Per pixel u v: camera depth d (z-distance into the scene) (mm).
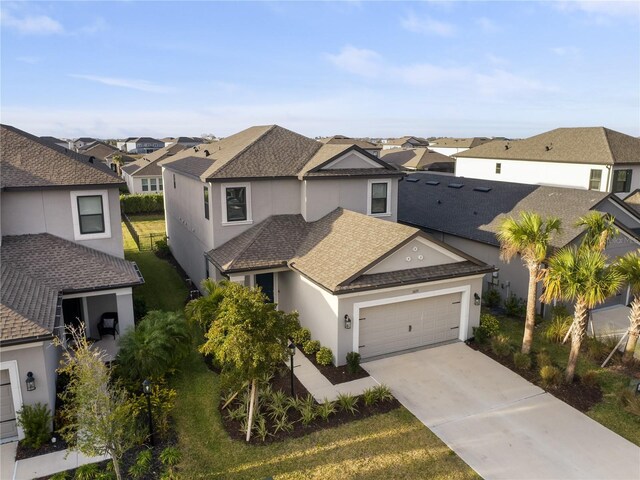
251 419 11953
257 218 20828
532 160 40500
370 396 13562
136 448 11570
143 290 23391
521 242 15289
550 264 15047
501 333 18328
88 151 80812
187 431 12297
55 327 12633
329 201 21547
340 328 15531
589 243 17844
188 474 10711
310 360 16188
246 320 10703
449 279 16875
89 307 17688
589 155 36250
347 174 21266
